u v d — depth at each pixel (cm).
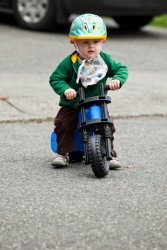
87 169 1075
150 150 1210
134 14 2341
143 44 2352
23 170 1060
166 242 768
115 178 1024
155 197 934
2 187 966
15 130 1325
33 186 973
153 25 2897
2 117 1398
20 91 1598
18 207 877
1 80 1706
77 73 1050
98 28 1032
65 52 2100
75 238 775
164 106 1558
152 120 1458
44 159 1130
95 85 1053
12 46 2150
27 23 2439
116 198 924
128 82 1777
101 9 2286
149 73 1909
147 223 827
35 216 844
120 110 1502
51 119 1409
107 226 814
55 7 2383
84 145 1020
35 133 1308
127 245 757
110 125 1045
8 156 1141
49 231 795
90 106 1033
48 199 913
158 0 2350
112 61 1075
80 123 1040
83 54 1041
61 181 1001
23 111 1450
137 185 991
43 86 1666
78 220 833
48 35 2380
